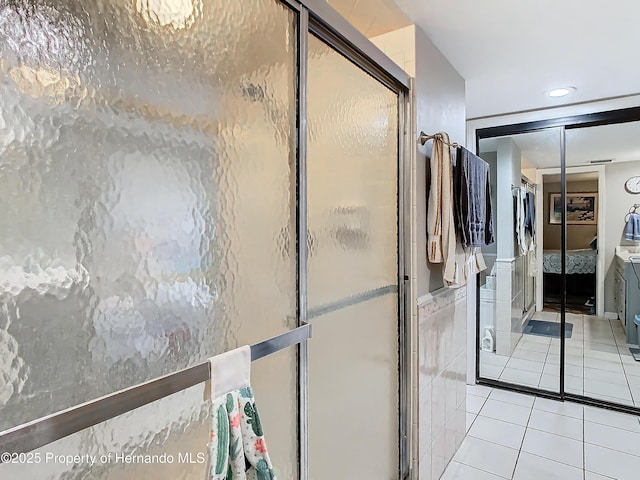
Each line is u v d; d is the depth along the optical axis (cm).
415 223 176
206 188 80
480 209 206
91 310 61
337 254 130
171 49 74
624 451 221
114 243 64
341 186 132
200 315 79
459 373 231
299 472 106
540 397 295
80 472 59
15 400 52
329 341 127
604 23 173
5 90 52
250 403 83
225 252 85
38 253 55
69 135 59
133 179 67
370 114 150
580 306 389
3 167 52
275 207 98
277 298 99
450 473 202
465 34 183
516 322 346
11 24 53
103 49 63
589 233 378
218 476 74
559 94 267
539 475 199
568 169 374
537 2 157
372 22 170
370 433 152
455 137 222
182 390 72
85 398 60
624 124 284
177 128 75
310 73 115
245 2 90
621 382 308
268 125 96
